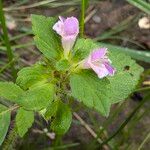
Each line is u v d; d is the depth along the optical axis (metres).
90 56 0.12
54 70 0.13
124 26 0.28
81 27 0.18
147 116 0.26
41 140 0.25
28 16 0.28
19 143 0.24
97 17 0.29
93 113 0.26
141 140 0.26
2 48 0.26
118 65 0.14
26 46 0.27
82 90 0.12
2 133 0.13
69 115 0.13
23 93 0.12
